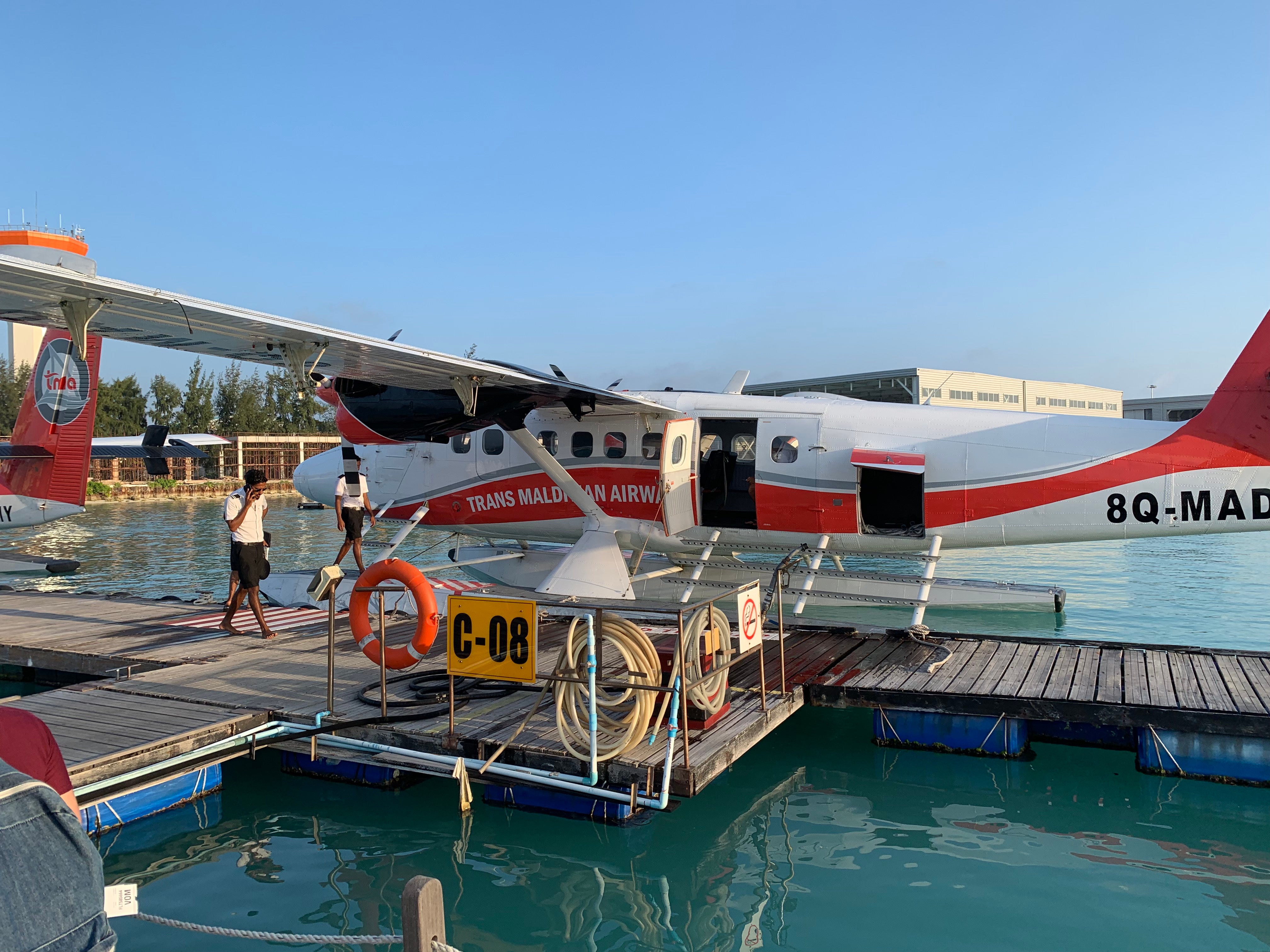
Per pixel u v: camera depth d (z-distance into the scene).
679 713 5.03
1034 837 4.61
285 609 9.72
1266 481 7.46
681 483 8.31
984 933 3.62
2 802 1.27
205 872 4.25
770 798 5.20
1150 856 4.36
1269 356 7.41
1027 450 8.14
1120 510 7.91
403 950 3.21
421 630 5.41
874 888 4.04
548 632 7.96
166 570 15.97
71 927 1.31
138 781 4.60
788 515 8.78
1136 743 5.77
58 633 8.28
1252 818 4.81
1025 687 5.98
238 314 4.92
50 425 13.81
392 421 8.14
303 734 5.20
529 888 4.07
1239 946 3.50
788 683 6.19
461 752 4.98
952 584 11.40
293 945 3.55
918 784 5.41
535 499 9.75
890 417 8.62
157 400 57.53
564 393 7.62
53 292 4.36
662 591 10.49
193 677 6.51
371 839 4.64
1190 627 10.10
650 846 4.53
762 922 3.74
